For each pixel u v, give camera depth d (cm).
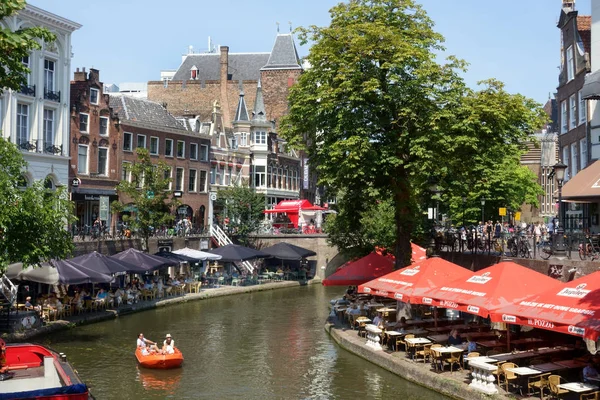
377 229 3797
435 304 1966
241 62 8712
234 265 5478
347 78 2514
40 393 1258
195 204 5847
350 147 2448
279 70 8425
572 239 2325
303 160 7981
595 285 1546
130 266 3484
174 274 4828
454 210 5209
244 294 4716
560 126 3828
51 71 4156
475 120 2377
